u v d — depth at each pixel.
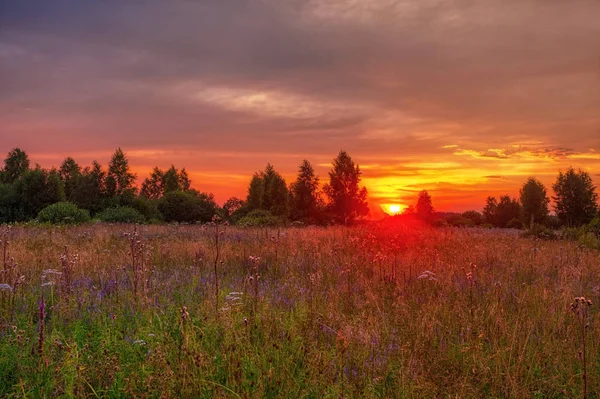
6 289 5.86
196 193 52.12
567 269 9.16
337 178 47.97
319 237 15.37
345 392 3.62
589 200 42.72
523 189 46.38
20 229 17.48
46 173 44.78
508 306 6.38
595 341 4.95
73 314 5.42
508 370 4.06
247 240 14.46
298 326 4.97
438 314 5.84
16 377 3.69
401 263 9.39
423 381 3.94
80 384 3.39
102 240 13.38
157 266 9.20
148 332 4.73
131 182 48.84
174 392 3.44
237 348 4.14
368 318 5.34
